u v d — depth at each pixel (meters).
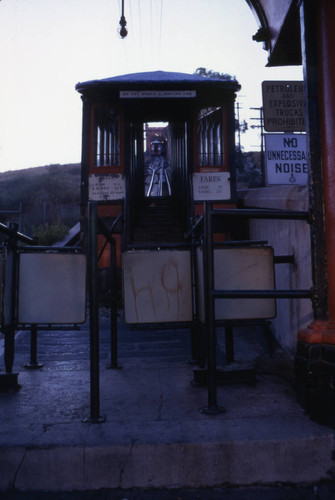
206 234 3.03
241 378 3.75
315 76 3.15
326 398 2.76
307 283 4.41
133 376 4.14
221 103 12.11
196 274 3.55
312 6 3.18
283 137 5.49
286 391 3.49
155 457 2.40
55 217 31.14
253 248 3.52
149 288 3.58
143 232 12.46
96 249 2.96
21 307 3.60
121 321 7.88
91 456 2.39
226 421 2.76
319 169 3.09
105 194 11.87
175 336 6.57
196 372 3.78
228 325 3.49
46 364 4.81
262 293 3.01
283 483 2.41
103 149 11.95
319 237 3.04
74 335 6.75
